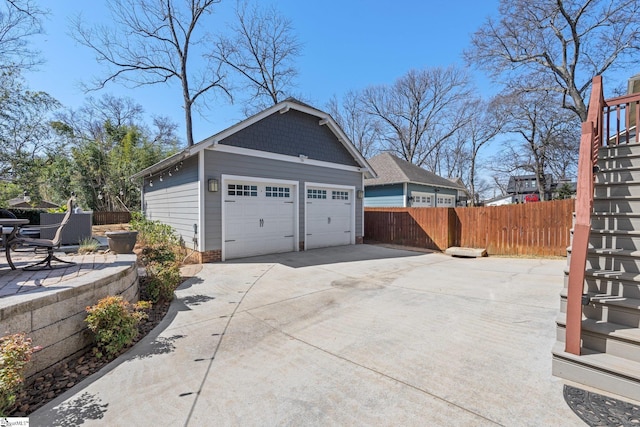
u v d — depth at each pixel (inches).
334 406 88.4
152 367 112.6
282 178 373.7
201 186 306.0
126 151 802.8
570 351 99.7
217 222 319.0
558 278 247.9
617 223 137.7
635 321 103.5
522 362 111.7
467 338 133.7
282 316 165.6
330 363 113.8
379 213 516.4
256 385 100.0
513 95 701.3
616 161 172.6
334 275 263.4
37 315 106.9
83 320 126.4
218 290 217.2
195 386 99.8
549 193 919.0
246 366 112.6
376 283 236.7
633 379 87.6
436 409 86.1
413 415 83.7
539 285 225.5
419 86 1145.4
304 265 305.4
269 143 360.2
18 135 561.3
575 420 80.0
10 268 166.1
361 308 177.6
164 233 357.7
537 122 812.0
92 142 798.5
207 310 175.9
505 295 200.2
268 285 230.4
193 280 244.8
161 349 127.0
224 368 111.3
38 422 82.6
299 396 93.7
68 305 120.0
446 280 246.1
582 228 98.8
